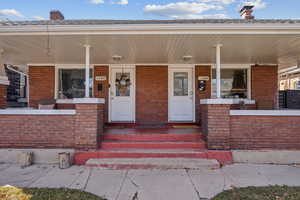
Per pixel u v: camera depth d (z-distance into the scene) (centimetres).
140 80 763
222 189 341
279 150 473
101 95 764
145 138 530
